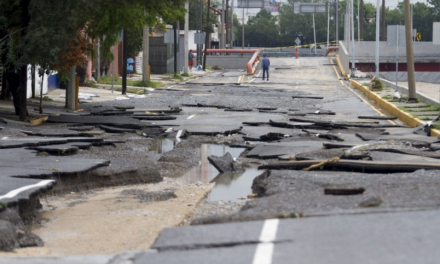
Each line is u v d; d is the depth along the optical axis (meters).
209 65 81.94
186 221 10.41
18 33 22.61
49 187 11.02
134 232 9.69
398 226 7.23
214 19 106.50
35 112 25.09
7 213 9.34
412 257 6.18
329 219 7.68
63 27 20.89
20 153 14.79
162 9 27.19
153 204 11.61
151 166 14.55
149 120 24.86
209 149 18.45
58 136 18.80
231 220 8.07
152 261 6.53
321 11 106.81
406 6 30.86
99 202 11.72
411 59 30.89
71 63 24.34
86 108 28.62
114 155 16.52
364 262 6.10
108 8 25.55
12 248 8.62
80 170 12.76
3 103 27.19
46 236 9.48
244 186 13.53
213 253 6.64
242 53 85.19
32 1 20.59
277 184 11.55
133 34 59.44
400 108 27.66
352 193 9.96
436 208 8.12
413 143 17.39
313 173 12.81
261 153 16.88
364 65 77.31
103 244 9.02
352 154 14.52
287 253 6.47
